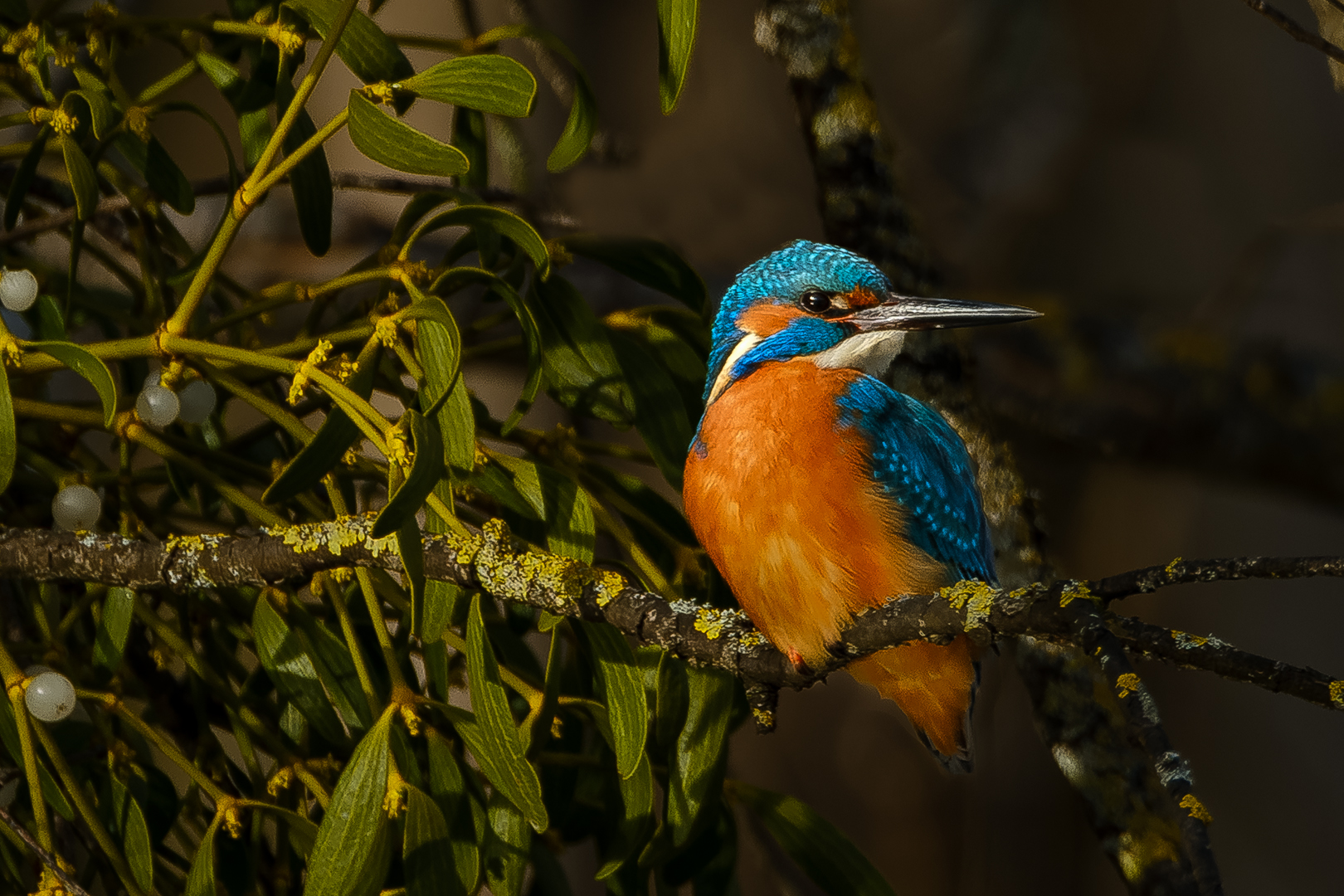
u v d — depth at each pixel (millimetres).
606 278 16078
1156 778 8812
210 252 6469
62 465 8102
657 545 8391
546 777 7953
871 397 7848
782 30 9352
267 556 6535
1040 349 16094
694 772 7004
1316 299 18469
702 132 18062
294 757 7543
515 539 6684
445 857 6344
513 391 15852
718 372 8898
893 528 7418
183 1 15906
